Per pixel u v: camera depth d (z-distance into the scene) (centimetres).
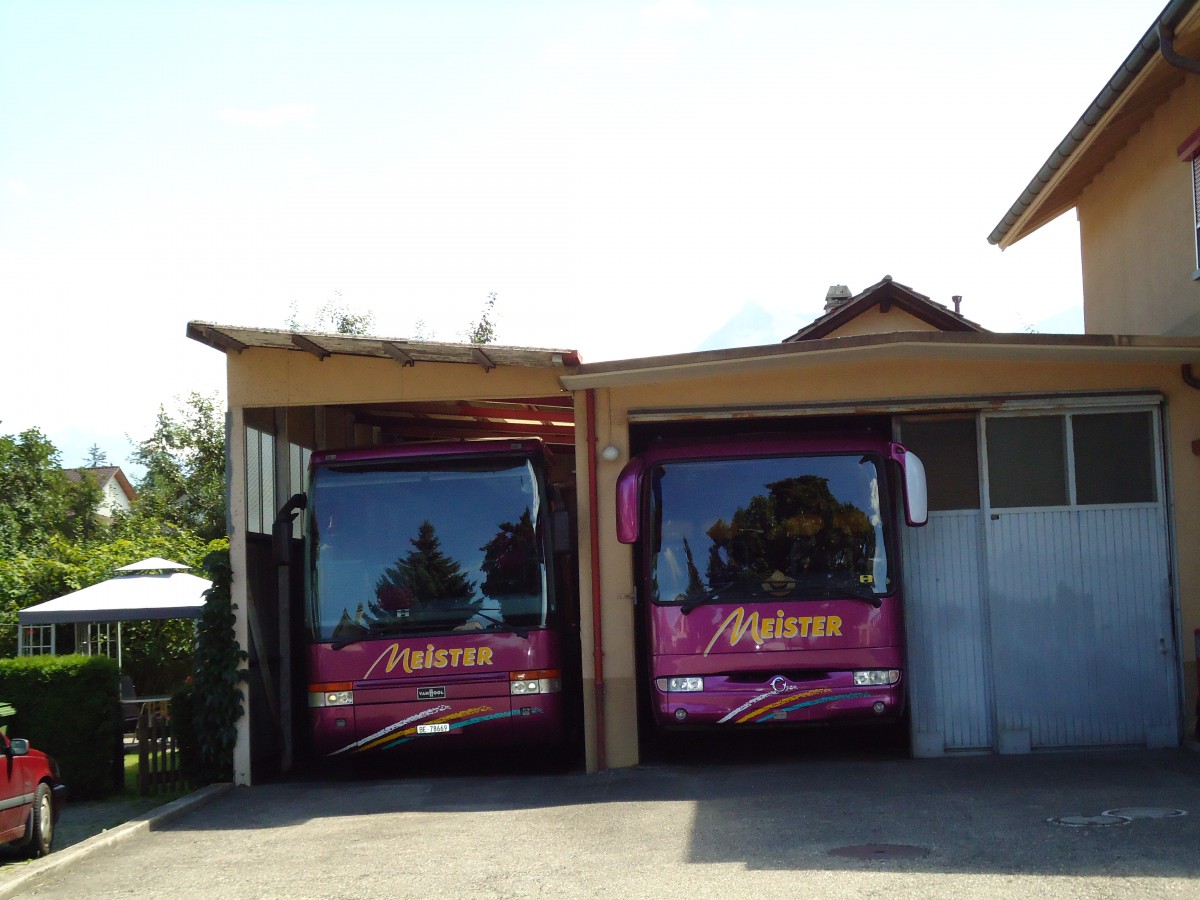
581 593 1170
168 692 2278
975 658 1163
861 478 1134
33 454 3888
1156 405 1163
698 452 1145
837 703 1090
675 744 1338
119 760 1396
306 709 1376
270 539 1313
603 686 1160
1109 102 1316
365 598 1175
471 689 1154
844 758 1182
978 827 773
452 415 1541
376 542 1188
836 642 1098
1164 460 1162
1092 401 1159
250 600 1227
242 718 1185
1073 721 1152
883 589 1109
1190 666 1146
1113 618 1161
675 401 1174
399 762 1369
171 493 3878
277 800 1084
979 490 1175
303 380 1191
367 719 1153
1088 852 681
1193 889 588
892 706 1093
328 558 1186
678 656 1105
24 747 939
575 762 1319
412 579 1180
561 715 1170
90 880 778
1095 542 1167
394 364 1182
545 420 1578
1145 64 1228
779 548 1120
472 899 658
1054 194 1661
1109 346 1076
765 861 705
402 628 1166
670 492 1138
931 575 1171
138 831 941
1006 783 954
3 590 2217
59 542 2672
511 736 1155
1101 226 1608
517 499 1199
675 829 826
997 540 1170
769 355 1080
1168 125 1366
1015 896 591
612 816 895
